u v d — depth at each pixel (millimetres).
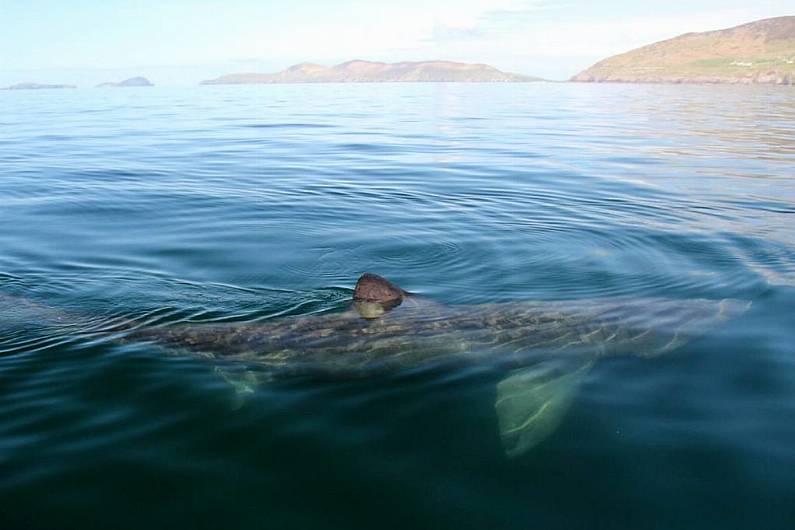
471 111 22281
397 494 2527
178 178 9492
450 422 3064
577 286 5000
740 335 3988
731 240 6176
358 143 13227
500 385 3449
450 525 2361
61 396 3266
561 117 19734
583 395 3324
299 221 7109
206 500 2480
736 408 3143
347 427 3016
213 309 4512
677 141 13656
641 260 5633
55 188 8773
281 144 13109
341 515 2410
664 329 4055
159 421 3051
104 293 4859
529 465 2709
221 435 2936
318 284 5148
